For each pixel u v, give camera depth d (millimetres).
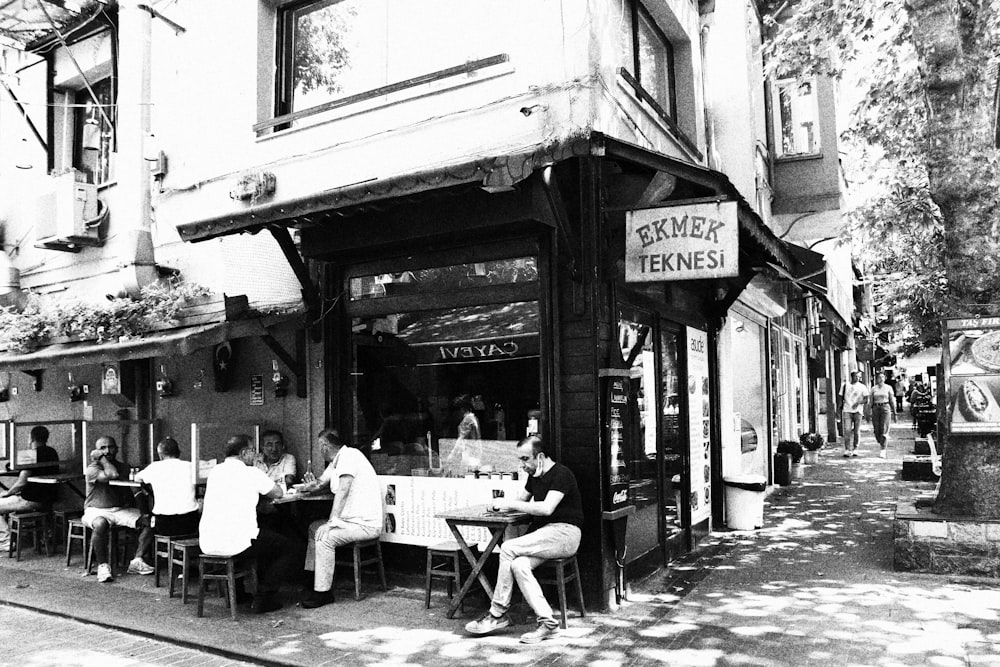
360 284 7785
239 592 7137
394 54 7758
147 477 7488
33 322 9875
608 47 6645
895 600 6250
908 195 11266
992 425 7117
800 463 14195
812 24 9906
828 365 24203
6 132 12070
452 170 5555
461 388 7074
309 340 8141
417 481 7234
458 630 5902
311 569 6977
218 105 9047
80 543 9828
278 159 8281
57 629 6316
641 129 7457
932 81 7359
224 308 8906
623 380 6605
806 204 12555
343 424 7816
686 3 9375
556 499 5801
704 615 6023
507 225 6520
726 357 10805
